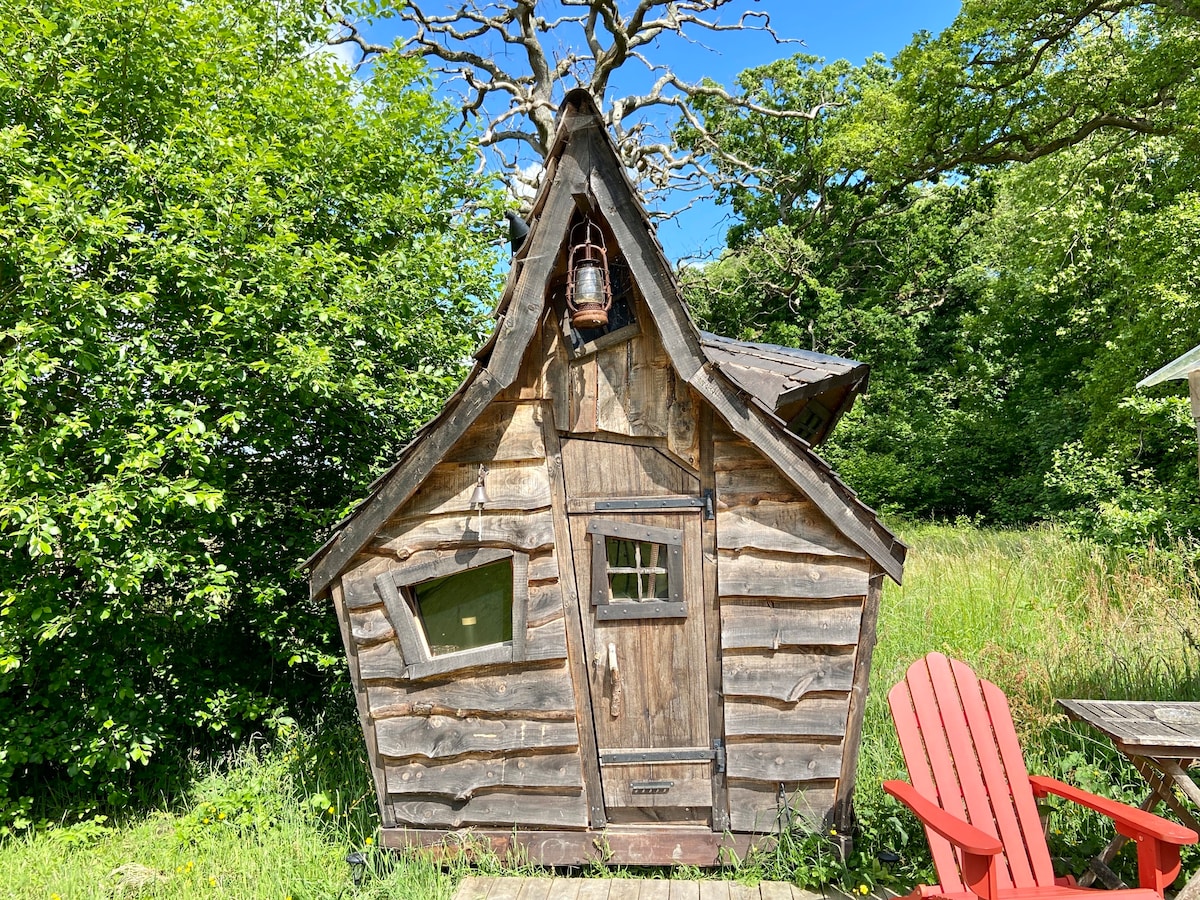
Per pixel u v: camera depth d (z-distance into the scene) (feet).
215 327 18.01
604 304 12.82
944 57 47.91
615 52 58.23
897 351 67.67
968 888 9.52
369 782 17.08
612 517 13.57
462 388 13.12
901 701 11.68
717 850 13.16
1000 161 51.80
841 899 11.97
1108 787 13.65
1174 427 35.17
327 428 21.57
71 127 17.25
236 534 20.12
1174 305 35.50
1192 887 9.68
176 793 18.38
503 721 13.57
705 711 13.33
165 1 19.63
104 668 17.21
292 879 13.55
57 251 15.14
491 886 12.74
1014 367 63.72
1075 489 37.60
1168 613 21.67
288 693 21.34
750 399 12.60
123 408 16.81
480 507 13.53
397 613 13.76
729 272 74.33
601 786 13.42
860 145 54.75
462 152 27.09
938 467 62.90
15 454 15.28
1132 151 47.03
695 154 70.85
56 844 15.84
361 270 21.75
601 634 13.53
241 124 20.49
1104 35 47.65
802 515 13.06
